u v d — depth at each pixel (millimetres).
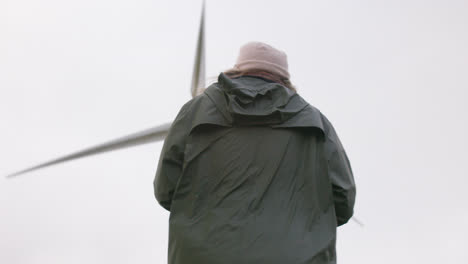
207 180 4355
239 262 3941
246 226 4066
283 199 4250
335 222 4363
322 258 4125
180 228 4207
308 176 4398
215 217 4156
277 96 4602
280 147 4406
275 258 3953
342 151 4824
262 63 4852
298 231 4129
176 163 4539
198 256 4043
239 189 4258
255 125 4477
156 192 4602
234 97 4480
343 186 4520
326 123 4805
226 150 4395
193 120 4582
